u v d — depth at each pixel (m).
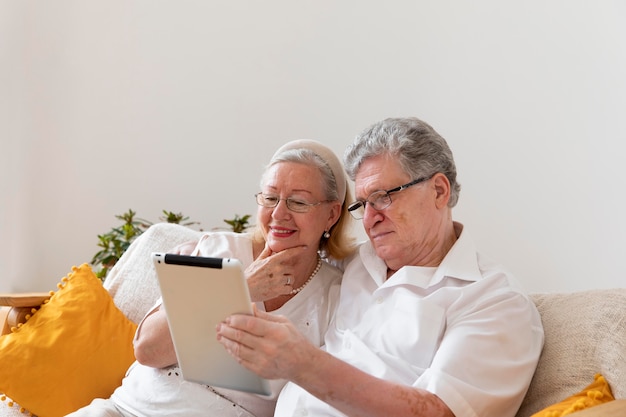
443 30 3.55
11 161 3.81
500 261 3.49
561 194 3.42
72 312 2.05
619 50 3.31
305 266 1.85
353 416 1.40
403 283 1.67
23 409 1.96
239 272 1.32
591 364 1.49
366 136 1.71
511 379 1.47
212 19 3.76
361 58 3.65
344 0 3.66
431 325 1.56
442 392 1.39
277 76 3.73
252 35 3.74
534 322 1.62
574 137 3.40
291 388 1.64
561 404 1.38
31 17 3.80
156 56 3.79
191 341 1.44
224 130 3.77
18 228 3.83
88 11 3.81
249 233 1.93
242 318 1.34
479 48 3.51
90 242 3.83
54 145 3.84
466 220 3.54
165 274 1.38
